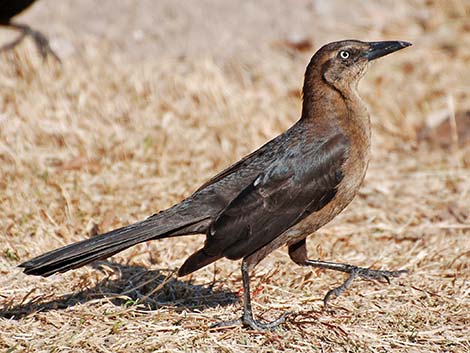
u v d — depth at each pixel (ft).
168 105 48.24
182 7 57.26
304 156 29.86
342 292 31.19
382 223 39.42
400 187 43.09
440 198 42.01
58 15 55.16
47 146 43.96
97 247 28.04
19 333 28.17
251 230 28.86
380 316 30.58
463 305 31.58
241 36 56.24
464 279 33.73
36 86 47.91
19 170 40.70
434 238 37.99
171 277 32.91
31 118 45.21
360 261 35.42
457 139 47.93
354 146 30.32
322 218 30.32
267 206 29.17
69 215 37.29
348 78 31.12
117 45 54.03
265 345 28.35
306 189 29.60
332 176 29.89
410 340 29.12
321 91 30.96
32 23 54.13
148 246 36.04
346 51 31.17
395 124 49.67
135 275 32.99
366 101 50.93
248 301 29.35
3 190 38.91
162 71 51.42
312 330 29.22
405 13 60.95
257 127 47.11
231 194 29.60
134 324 28.91
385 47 31.50
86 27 54.85
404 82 53.36
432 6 62.08
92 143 44.06
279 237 29.76
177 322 29.45
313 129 30.60
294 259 31.63
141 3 56.90
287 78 52.70
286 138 30.73
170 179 41.68
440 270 34.68
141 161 43.27
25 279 32.19
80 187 39.83
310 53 55.83
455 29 59.31
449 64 55.26
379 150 47.24
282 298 31.83
